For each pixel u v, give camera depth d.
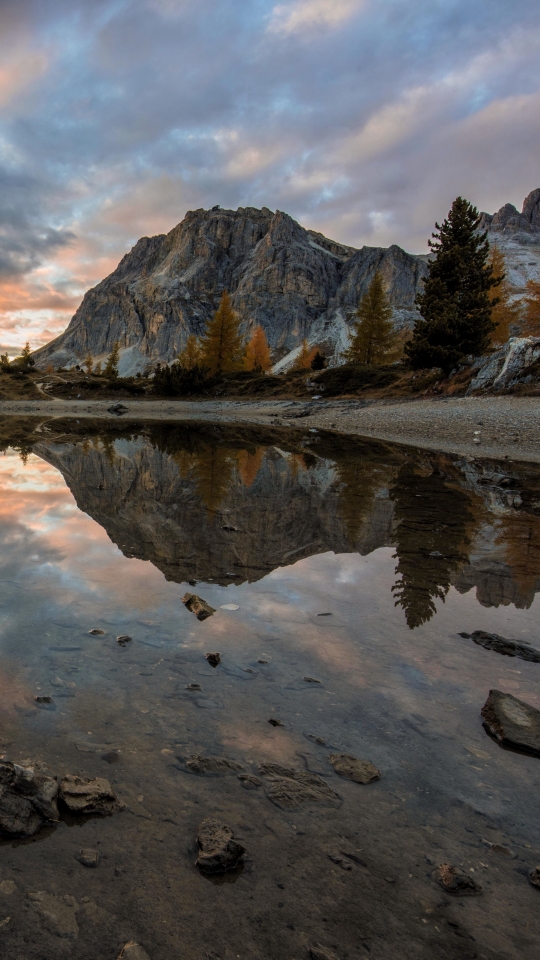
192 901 1.58
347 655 3.19
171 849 1.77
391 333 56.22
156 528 6.27
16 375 64.25
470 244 34.88
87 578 4.38
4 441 18.41
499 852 1.82
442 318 33.28
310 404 39.75
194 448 17.78
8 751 2.18
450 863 1.76
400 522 6.94
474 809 2.02
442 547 5.72
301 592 4.23
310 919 1.53
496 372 29.66
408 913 1.57
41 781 1.97
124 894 1.59
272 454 16.14
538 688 2.89
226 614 3.73
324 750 2.32
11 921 1.48
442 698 2.77
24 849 1.75
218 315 59.12
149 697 2.65
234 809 1.96
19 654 3.02
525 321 42.94
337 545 5.75
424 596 4.21
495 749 2.38
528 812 2.02
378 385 40.66
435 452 16.95
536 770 2.26
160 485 9.76
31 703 2.55
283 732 2.43
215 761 2.21
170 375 53.41
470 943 1.48
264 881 1.66
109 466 12.42
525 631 3.59
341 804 2.02
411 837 1.87
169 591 4.15
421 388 35.62
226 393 50.78
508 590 4.38
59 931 1.46
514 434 19.33
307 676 2.93
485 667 3.11
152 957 1.38
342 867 1.73
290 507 7.86
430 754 2.33
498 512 7.67
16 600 3.83
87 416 39.47
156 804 1.97
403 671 3.03
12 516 6.68
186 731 2.40
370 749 2.35
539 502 8.53
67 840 1.79
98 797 1.96
